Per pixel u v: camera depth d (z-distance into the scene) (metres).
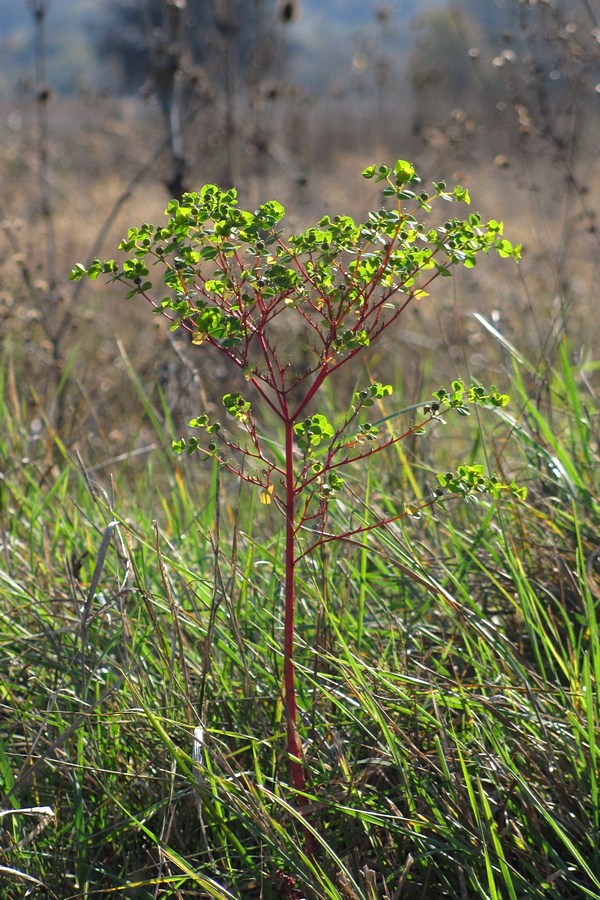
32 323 5.03
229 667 2.34
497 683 2.20
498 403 1.79
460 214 7.91
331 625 2.30
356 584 2.69
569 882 1.84
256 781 1.97
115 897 1.91
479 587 2.68
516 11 4.78
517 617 2.44
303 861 1.77
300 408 1.81
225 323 1.68
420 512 2.88
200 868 1.85
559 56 4.78
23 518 3.30
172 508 3.44
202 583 2.39
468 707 2.02
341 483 1.84
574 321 5.28
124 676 1.97
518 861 1.90
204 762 2.00
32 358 4.86
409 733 2.10
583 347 3.99
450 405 1.82
